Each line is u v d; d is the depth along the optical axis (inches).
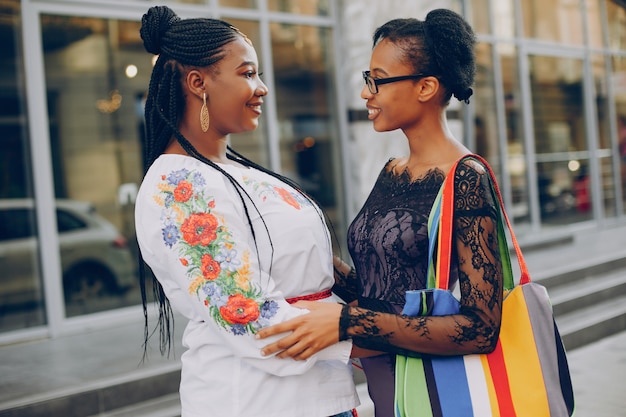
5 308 223.9
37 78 226.1
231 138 263.3
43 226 227.9
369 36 290.8
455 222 70.4
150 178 72.1
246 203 70.6
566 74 419.8
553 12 412.5
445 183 70.8
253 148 269.1
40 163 227.1
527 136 390.0
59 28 229.5
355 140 287.6
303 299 73.1
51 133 229.1
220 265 67.2
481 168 72.1
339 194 291.4
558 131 411.8
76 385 167.9
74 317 233.3
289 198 73.7
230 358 70.2
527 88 391.9
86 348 207.2
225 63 71.8
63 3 229.0
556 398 69.5
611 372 205.3
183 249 67.9
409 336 68.2
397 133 298.8
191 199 68.7
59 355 201.2
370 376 77.9
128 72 241.1
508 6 382.3
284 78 277.1
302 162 281.1
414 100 75.6
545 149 402.3
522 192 386.6
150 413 165.0
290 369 68.5
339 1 287.7
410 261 74.4
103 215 239.0
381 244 75.9
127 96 241.4
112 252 240.7
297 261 71.7
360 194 288.2
